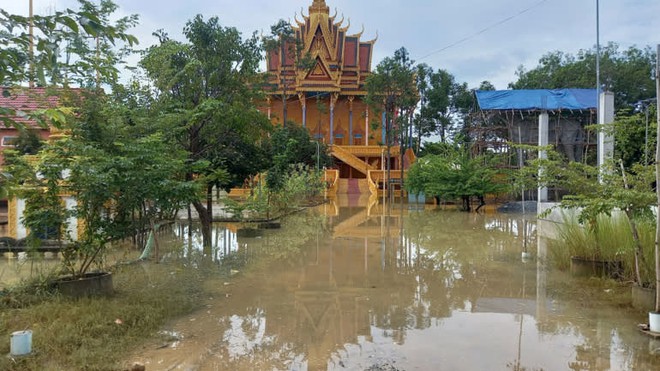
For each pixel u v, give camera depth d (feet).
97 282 22.22
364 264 33.30
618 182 23.13
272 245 42.45
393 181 131.03
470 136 110.42
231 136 43.14
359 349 16.70
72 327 17.15
